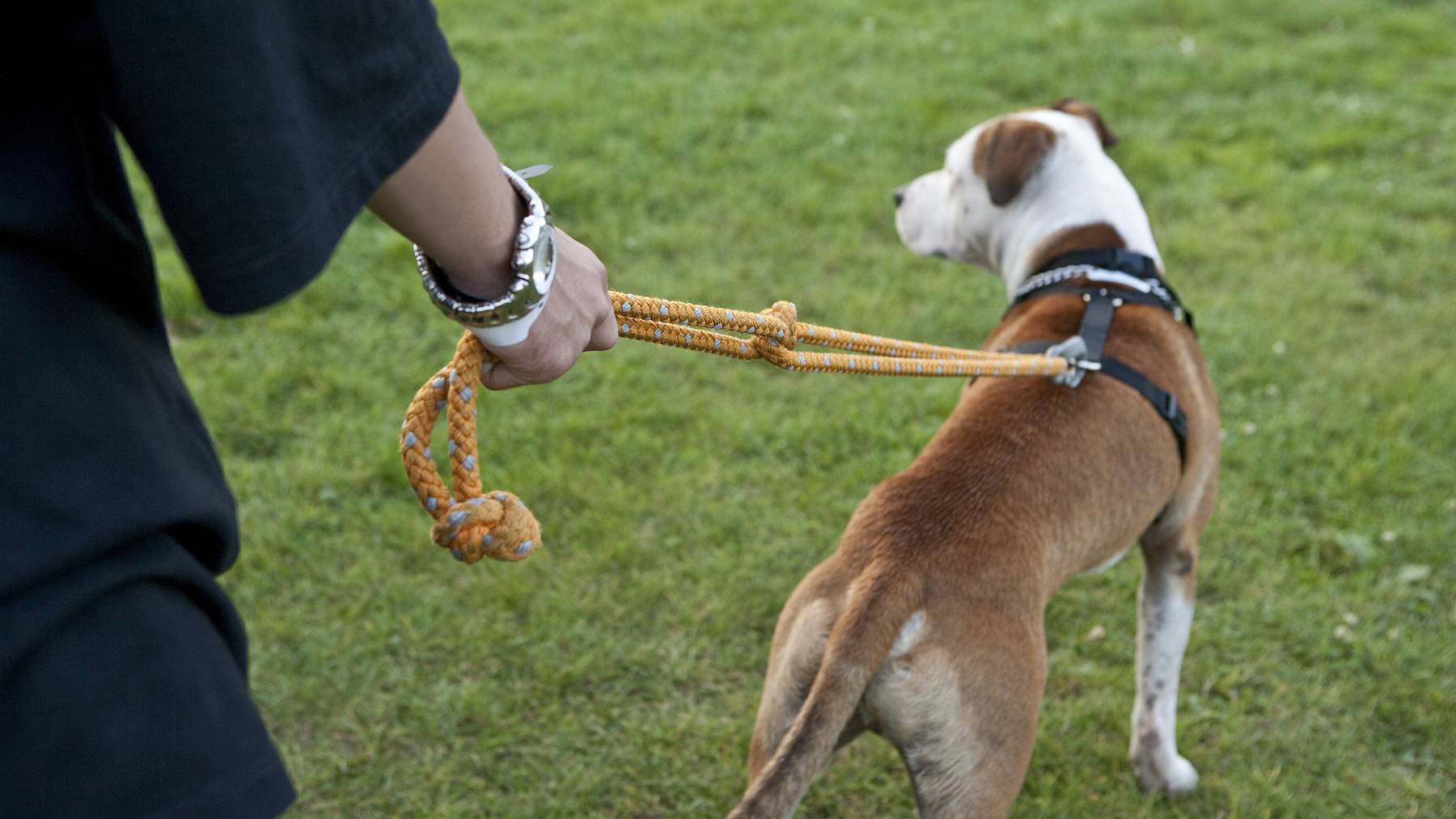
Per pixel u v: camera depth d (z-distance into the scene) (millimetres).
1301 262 5469
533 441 4207
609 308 1324
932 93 6953
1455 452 4297
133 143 904
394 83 974
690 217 5598
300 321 4793
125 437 942
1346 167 6301
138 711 934
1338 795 3104
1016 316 3180
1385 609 3654
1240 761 3199
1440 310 5152
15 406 880
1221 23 8250
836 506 3990
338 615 3535
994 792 2283
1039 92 7062
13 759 879
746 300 5062
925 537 2398
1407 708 3326
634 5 8297
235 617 1089
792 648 2352
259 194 903
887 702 2271
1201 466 2988
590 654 3422
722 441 4262
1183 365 2984
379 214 1053
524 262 1134
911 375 2152
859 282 5242
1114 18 8289
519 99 6684
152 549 963
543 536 3824
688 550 3811
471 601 3586
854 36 7797
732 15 8141
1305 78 7355
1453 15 8367
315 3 913
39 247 923
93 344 944
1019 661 2311
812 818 3090
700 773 3146
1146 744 3086
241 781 995
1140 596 3119
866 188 5934
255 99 885
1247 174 6164
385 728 3225
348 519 3861
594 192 5773
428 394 1308
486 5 8219
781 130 6449
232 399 4285
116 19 850
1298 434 4344
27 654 878
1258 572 3789
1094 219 3268
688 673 3400
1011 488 2518
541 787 3092
